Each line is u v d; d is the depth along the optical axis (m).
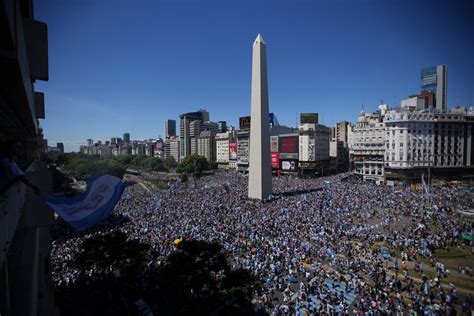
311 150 128.12
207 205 56.94
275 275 27.23
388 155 101.38
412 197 63.88
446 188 76.88
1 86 11.12
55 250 32.81
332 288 25.38
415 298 23.08
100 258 22.12
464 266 29.36
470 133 104.06
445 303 21.80
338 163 161.38
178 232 38.09
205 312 15.72
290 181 100.88
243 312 17.30
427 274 28.09
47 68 18.41
